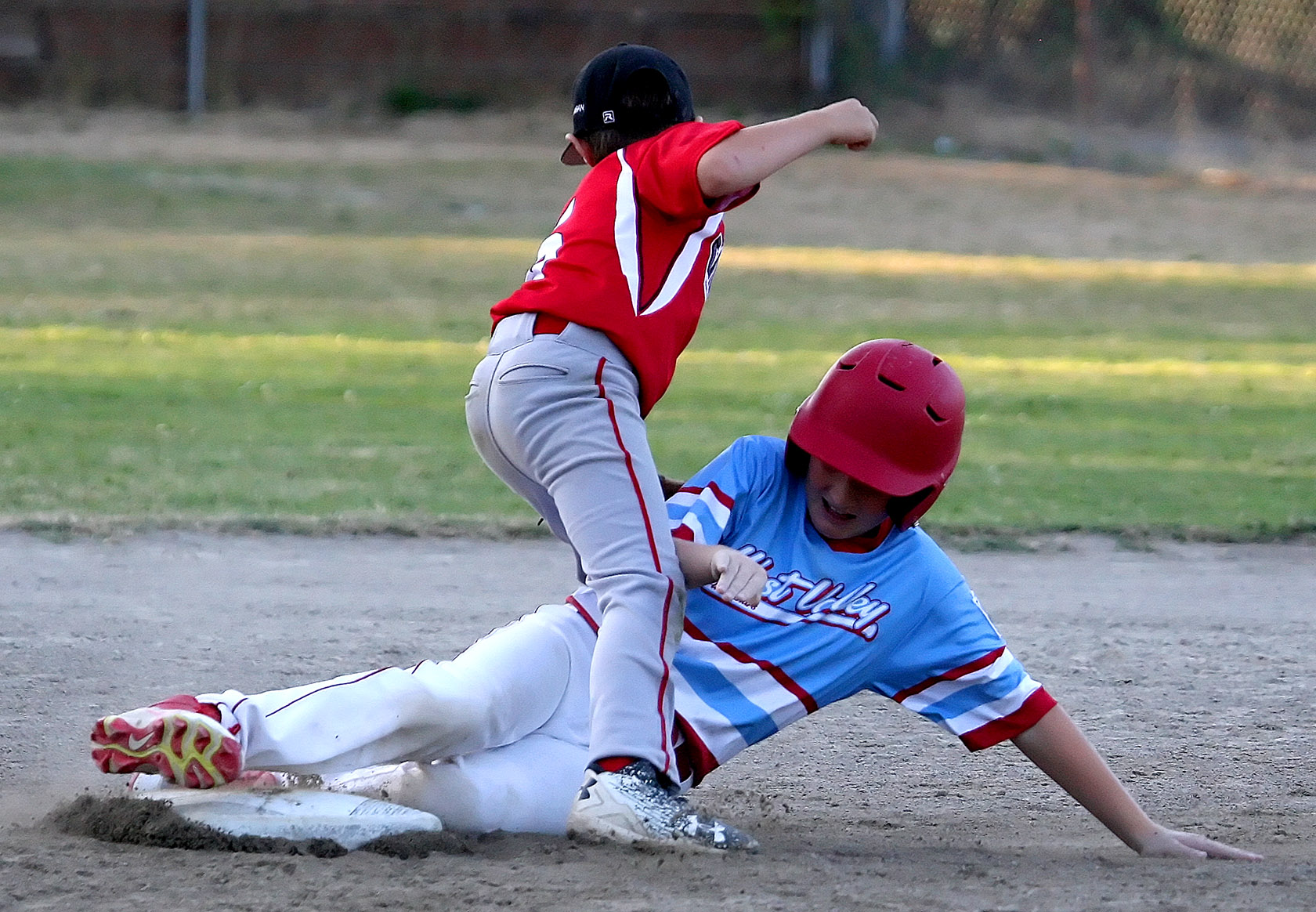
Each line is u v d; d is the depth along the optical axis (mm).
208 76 86625
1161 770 15812
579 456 11656
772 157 11656
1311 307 55406
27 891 9734
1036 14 88062
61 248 58656
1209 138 85062
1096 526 27422
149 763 10516
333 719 11117
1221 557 26078
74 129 80938
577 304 11820
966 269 61438
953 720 12375
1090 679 19312
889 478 11719
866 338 47406
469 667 11859
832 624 12195
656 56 12969
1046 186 76812
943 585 12391
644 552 11578
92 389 36656
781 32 85938
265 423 33969
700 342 45906
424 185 73625
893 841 12797
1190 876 10812
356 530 25875
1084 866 11273
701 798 14602
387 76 87625
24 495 27016
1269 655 20562
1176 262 64000
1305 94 86250
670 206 11883
